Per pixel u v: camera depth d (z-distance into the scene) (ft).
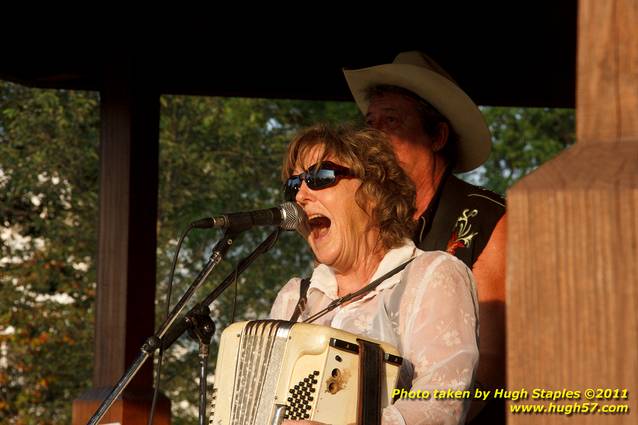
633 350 6.40
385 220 16.79
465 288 15.74
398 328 15.64
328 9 31.37
